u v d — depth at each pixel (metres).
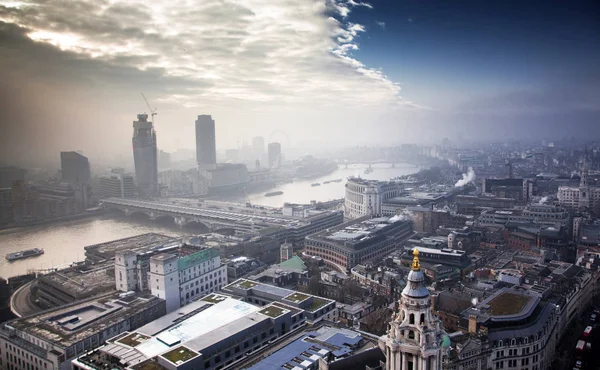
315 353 160.88
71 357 185.62
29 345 195.88
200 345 161.88
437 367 98.12
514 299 198.50
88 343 193.12
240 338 172.75
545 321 186.75
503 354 173.38
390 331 102.06
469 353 163.38
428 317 98.94
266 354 171.62
